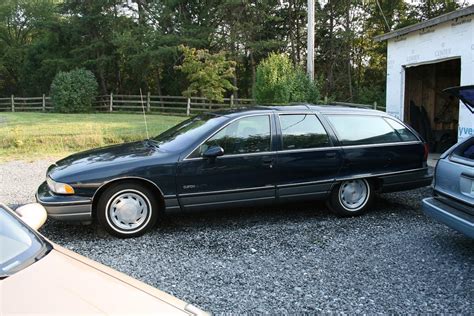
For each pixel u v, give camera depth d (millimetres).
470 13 7949
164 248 4500
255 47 26094
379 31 29391
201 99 23656
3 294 1874
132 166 4711
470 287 3621
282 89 13086
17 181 7957
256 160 5105
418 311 3234
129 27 29875
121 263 4105
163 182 4801
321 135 5434
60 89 25469
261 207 6035
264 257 4262
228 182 5035
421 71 10969
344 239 4762
